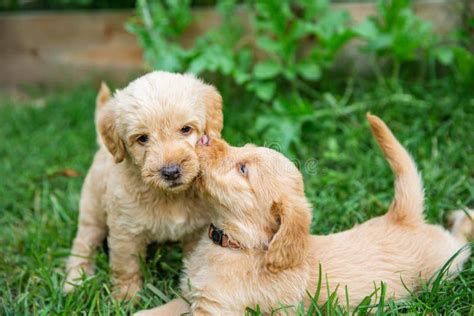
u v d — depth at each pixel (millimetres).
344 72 1461
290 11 1447
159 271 1045
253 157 931
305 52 1455
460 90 1345
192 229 1002
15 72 1713
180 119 952
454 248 973
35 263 1058
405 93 1378
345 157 1241
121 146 985
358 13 1440
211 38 1419
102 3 1670
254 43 1453
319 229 1079
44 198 1214
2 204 1212
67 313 957
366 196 1140
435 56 1381
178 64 1350
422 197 990
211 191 930
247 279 909
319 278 902
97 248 1093
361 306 898
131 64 1607
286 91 1455
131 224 994
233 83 1466
